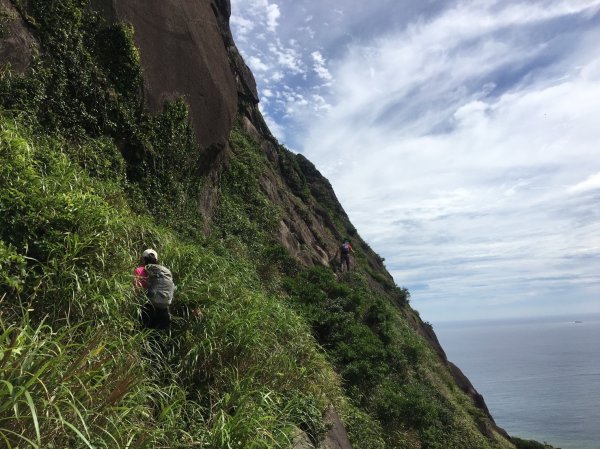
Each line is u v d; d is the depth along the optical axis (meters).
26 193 5.32
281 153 27.34
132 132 10.19
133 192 9.80
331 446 6.78
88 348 4.04
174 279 6.89
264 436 4.83
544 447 37.78
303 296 13.62
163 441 4.08
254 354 6.29
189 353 5.56
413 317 31.73
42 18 8.65
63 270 4.93
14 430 2.92
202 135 13.00
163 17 12.20
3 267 4.50
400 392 13.15
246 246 14.15
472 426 18.67
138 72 10.47
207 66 13.73
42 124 8.19
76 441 3.26
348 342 12.72
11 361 3.12
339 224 33.22
